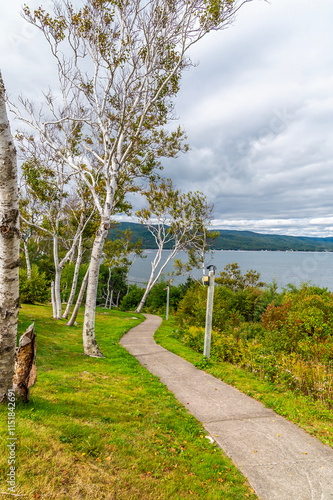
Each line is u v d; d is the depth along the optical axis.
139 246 40.38
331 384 7.48
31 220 21.69
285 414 6.22
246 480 4.07
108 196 11.19
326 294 16.14
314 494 3.83
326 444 5.10
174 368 9.53
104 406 5.64
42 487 3.01
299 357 9.99
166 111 12.68
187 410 6.29
